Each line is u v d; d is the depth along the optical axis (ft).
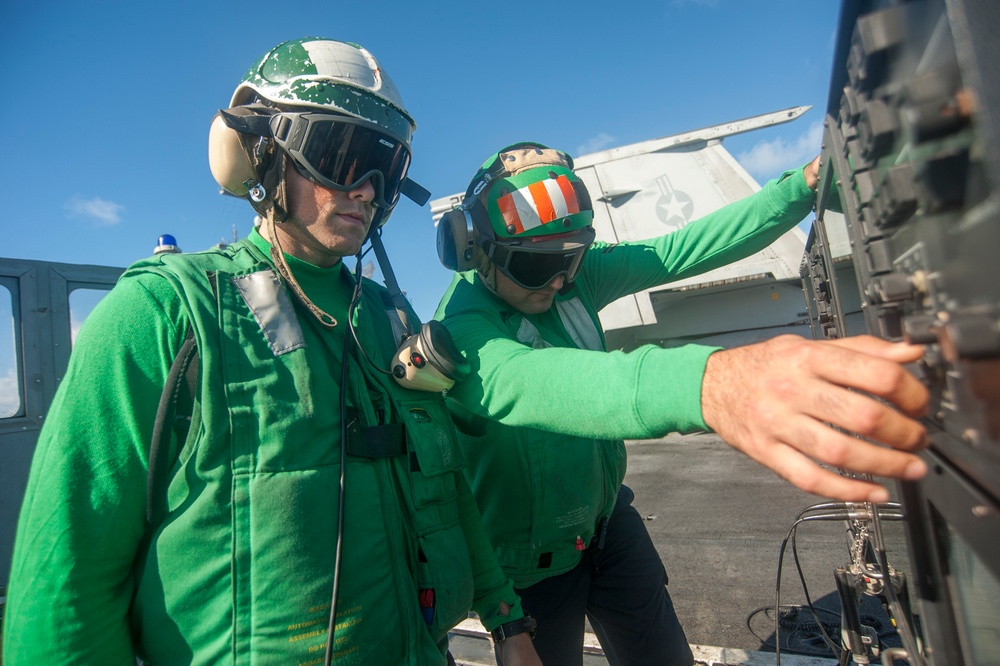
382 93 3.91
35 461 3.02
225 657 3.02
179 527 3.05
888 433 1.65
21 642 2.81
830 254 3.89
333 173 3.68
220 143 3.91
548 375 3.40
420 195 5.14
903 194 1.69
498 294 5.59
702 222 6.27
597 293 6.72
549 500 5.44
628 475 18.67
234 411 3.16
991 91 1.14
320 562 3.22
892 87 1.77
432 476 4.07
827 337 5.04
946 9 1.26
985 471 1.46
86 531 2.88
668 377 2.58
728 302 23.73
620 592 6.23
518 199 5.01
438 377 3.96
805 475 1.83
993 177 1.15
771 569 10.94
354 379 3.81
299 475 3.24
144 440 3.07
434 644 3.74
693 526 13.57
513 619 4.66
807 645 8.27
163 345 3.20
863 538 5.62
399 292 4.78
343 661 3.20
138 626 3.15
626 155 25.29
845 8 1.99
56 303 12.64
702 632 9.07
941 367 1.73
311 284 4.10
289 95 3.68
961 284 1.45
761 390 1.98
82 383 3.02
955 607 2.33
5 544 11.40
